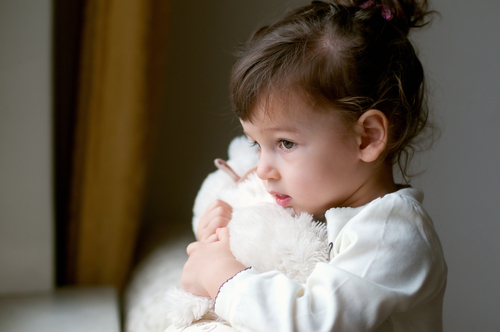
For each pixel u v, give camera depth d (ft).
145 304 3.10
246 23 4.66
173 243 3.97
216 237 2.52
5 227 3.39
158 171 4.84
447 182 4.69
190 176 4.89
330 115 2.23
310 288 2.05
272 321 1.91
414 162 4.62
